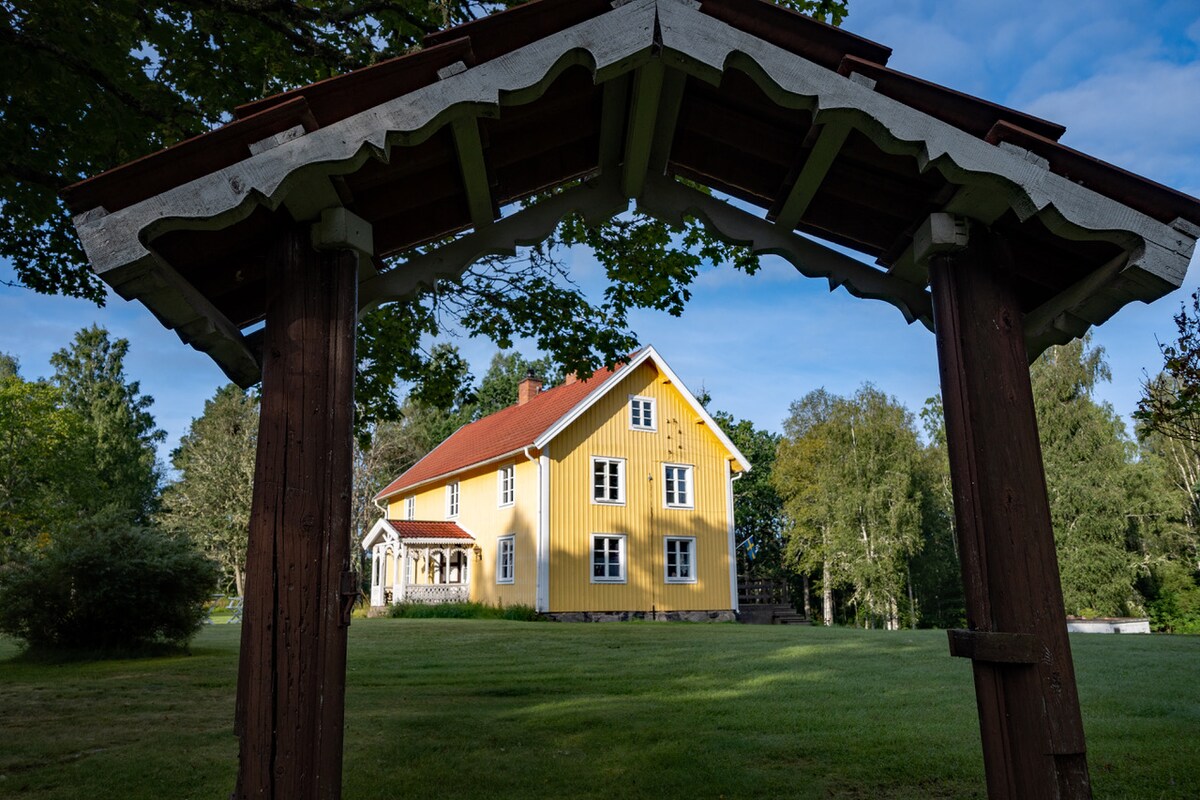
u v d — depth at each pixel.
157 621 11.10
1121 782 4.13
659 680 8.20
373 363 9.12
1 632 11.05
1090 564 30.14
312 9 6.87
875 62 2.78
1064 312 3.24
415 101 2.59
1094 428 32.00
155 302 2.73
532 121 3.34
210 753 5.09
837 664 9.27
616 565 23.22
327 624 2.53
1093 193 2.70
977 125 2.75
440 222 3.75
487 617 23.30
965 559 2.74
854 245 3.80
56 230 7.27
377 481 40.78
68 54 5.78
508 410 31.19
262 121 2.48
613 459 23.64
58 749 5.21
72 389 47.38
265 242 2.96
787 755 4.87
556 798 4.07
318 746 2.44
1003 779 2.55
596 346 9.22
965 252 2.97
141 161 2.39
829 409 36.41
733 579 25.02
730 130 3.44
